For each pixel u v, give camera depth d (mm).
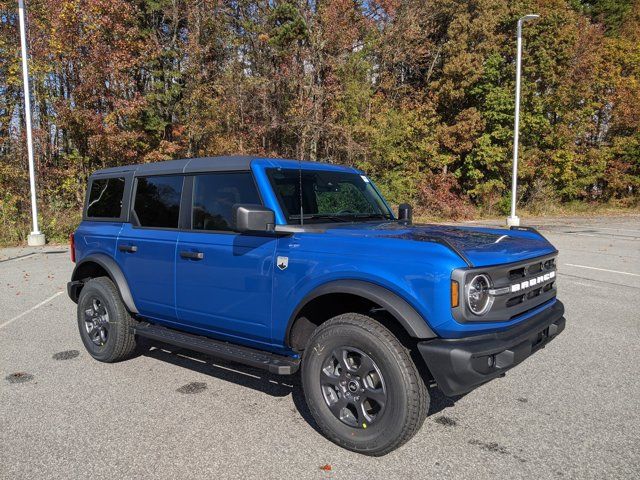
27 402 3973
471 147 25438
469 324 2850
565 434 3400
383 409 3004
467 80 24453
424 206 24609
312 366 3299
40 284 8992
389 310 2928
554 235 16734
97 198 5105
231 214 3820
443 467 2992
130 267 4547
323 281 3209
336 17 20906
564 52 25125
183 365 4867
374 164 23297
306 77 21188
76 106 18219
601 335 5688
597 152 28500
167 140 21141
